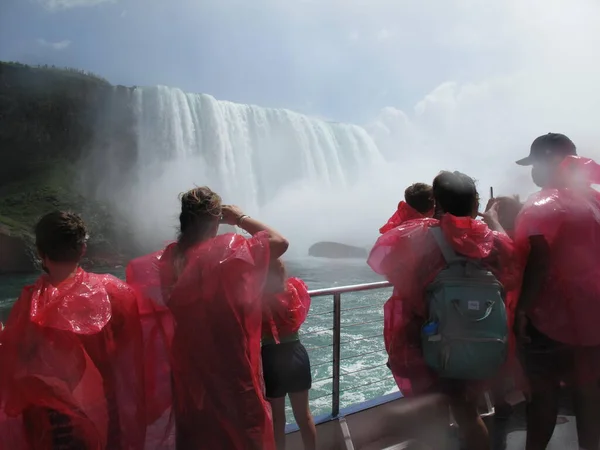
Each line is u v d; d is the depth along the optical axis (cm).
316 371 925
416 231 221
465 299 203
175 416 185
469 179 228
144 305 187
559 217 215
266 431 187
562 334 226
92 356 168
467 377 204
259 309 190
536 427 239
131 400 175
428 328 208
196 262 183
